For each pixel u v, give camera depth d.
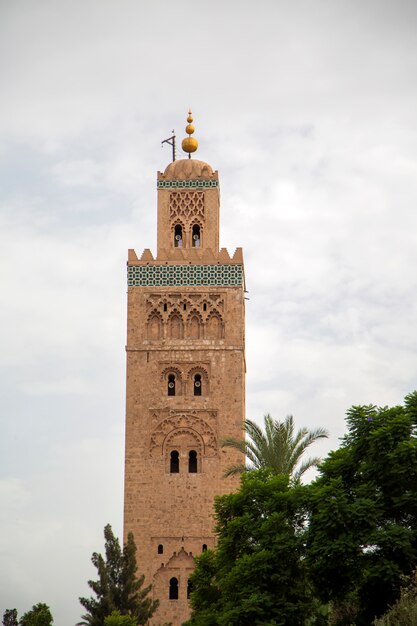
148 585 114.56
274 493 80.31
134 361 119.00
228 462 116.88
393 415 76.19
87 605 109.19
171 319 120.06
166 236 122.62
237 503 82.25
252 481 82.56
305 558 75.31
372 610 72.56
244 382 121.88
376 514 72.44
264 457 96.38
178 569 115.06
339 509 72.75
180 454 117.25
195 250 121.88
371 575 71.12
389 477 73.75
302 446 96.94
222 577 82.56
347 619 76.38
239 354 119.00
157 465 117.06
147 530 115.88
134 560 110.88
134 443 117.50
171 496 116.44
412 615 62.66
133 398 118.31
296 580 77.62
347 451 77.56
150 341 119.25
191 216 123.06
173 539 115.62
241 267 120.62
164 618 114.19
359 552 72.44
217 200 124.12
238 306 120.06
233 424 117.69
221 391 118.38
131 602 109.56
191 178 123.75
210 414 117.88
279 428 97.00
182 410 117.94
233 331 119.44
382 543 71.25
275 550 77.19
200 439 117.50
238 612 75.44
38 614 117.06
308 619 80.31
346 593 74.69
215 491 116.56
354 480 76.69
